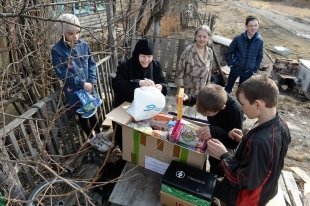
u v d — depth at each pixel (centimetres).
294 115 548
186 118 253
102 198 274
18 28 306
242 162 178
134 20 468
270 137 168
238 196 196
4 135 221
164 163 231
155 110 233
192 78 416
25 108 367
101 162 307
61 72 287
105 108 413
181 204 206
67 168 295
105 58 397
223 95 214
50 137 291
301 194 326
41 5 178
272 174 177
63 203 251
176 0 830
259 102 169
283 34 1260
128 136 232
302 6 2194
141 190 229
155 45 568
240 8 1955
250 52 496
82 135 362
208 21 955
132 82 288
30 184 260
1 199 210
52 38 356
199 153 207
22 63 333
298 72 655
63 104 323
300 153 433
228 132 237
